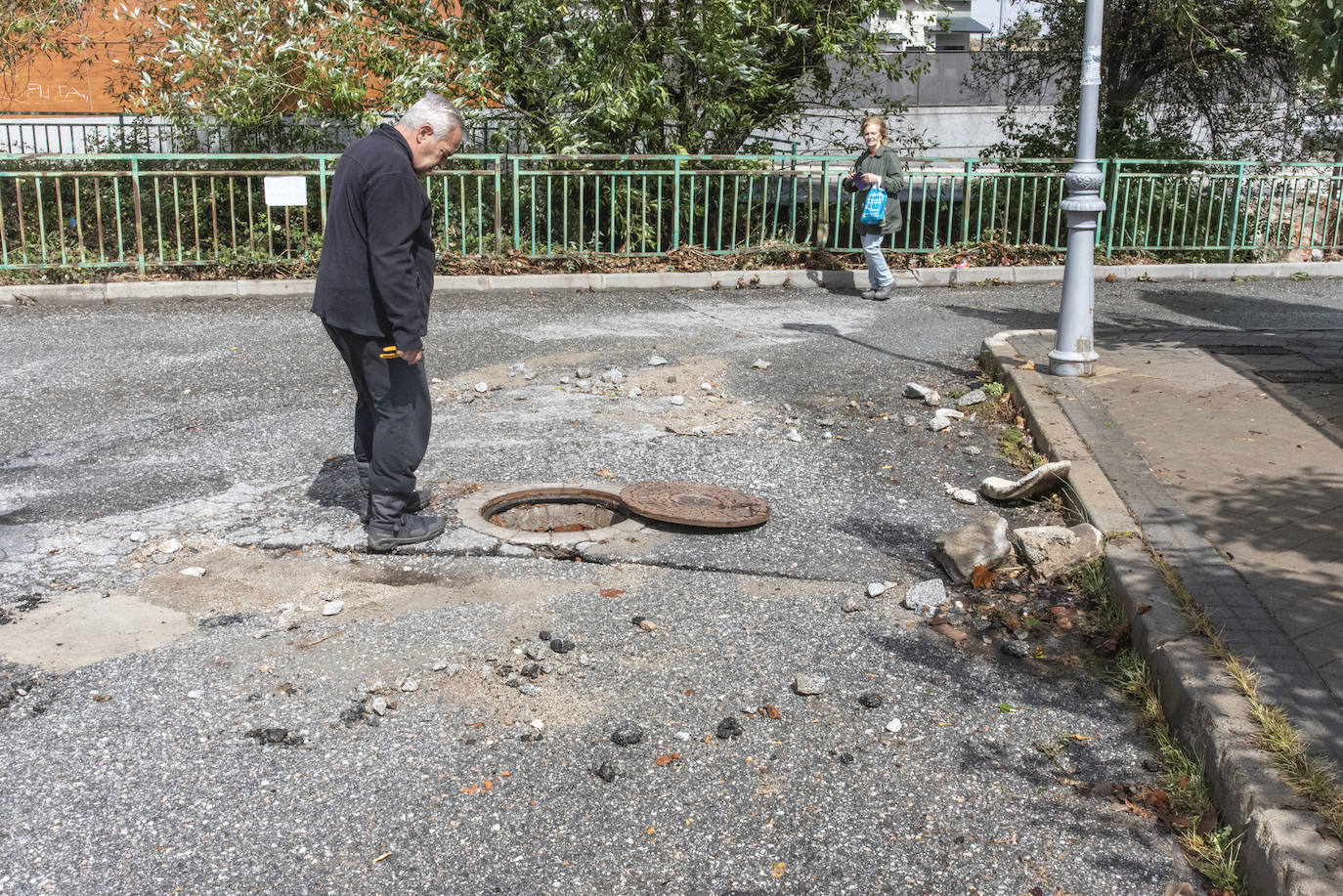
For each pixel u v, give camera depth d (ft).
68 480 20.42
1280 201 50.01
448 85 44.09
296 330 34.19
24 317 36.09
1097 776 11.78
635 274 43.57
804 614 15.51
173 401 25.86
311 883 9.98
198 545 17.49
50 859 10.24
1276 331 33.58
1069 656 14.38
